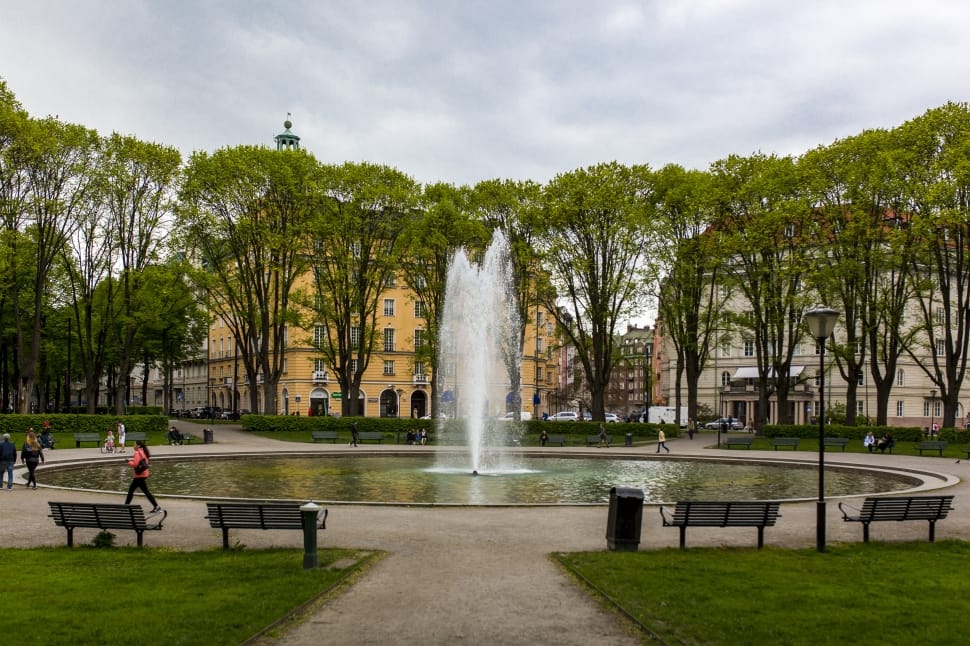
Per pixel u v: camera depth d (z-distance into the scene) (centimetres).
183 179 5272
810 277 4975
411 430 5838
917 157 4578
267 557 1420
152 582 1213
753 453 4616
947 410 5028
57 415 4950
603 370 5747
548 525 1816
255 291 5934
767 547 1582
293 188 5372
